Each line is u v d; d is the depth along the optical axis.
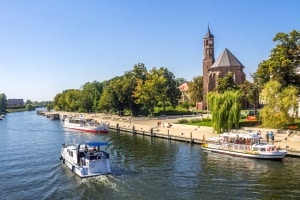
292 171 40.44
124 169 43.69
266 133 57.91
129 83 126.94
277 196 31.86
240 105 63.81
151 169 43.44
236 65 130.62
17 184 38.56
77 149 42.34
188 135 69.25
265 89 62.69
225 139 53.47
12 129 111.06
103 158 40.97
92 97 177.50
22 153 59.31
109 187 35.78
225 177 38.78
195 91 156.38
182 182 37.09
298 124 64.12
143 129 84.69
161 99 120.19
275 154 46.03
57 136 85.81
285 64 64.88
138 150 58.28
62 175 41.88
